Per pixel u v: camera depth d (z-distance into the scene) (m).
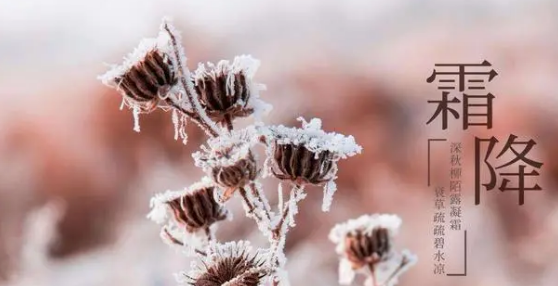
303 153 0.39
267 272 0.39
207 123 0.39
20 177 1.39
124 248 0.87
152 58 0.39
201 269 0.39
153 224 0.89
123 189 1.34
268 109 0.40
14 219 1.28
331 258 0.80
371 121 1.33
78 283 0.88
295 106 1.20
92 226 1.29
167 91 0.39
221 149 0.39
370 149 1.20
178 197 0.41
